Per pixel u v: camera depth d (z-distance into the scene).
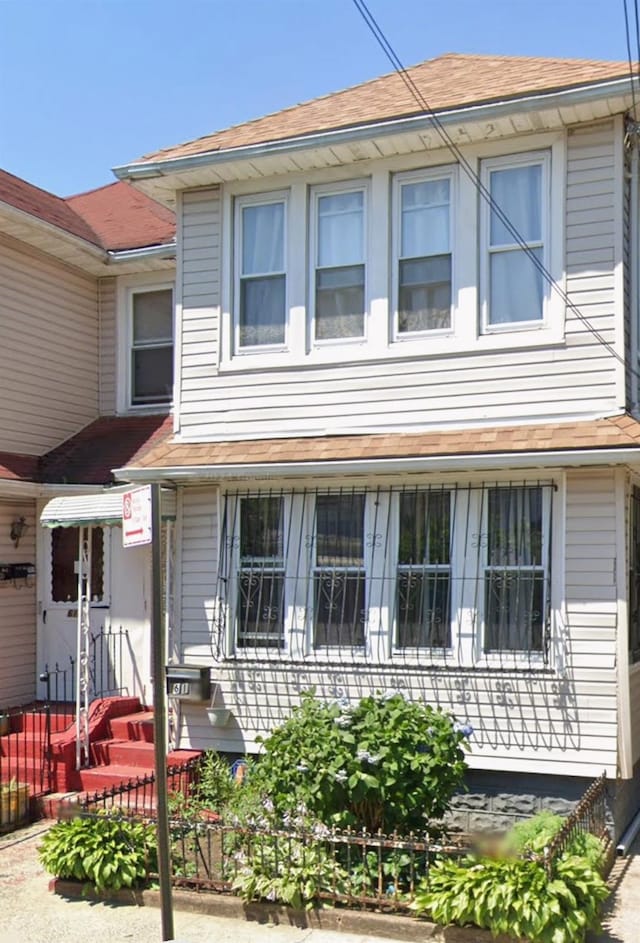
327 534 9.84
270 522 10.09
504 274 9.53
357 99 10.97
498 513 9.23
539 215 9.42
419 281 9.85
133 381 14.20
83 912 7.17
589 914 6.27
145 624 12.16
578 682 8.73
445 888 6.48
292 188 10.38
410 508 9.55
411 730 7.16
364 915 6.64
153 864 7.53
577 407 9.12
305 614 9.82
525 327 9.40
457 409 9.55
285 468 9.58
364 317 10.05
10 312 12.72
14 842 9.02
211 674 10.09
